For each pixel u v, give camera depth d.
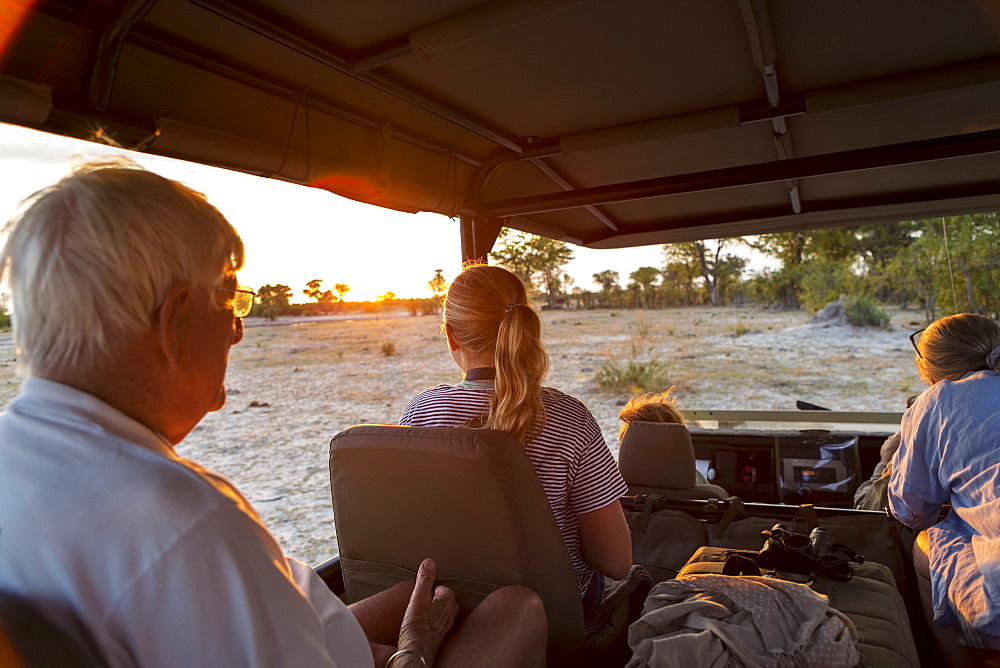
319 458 6.36
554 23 1.87
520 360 1.71
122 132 1.55
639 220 4.20
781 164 2.78
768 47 1.98
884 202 3.79
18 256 0.74
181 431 0.85
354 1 1.64
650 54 2.09
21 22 1.36
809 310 17.56
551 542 1.54
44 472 0.69
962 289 14.52
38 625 0.64
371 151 2.49
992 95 2.48
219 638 0.68
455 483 1.51
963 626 1.86
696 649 1.51
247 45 1.80
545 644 1.47
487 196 3.41
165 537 0.67
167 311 0.78
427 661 1.29
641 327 17.61
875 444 3.84
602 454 1.79
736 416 4.55
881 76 2.31
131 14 1.43
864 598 1.85
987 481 1.89
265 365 11.89
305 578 0.93
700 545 2.43
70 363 0.75
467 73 2.17
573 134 2.81
